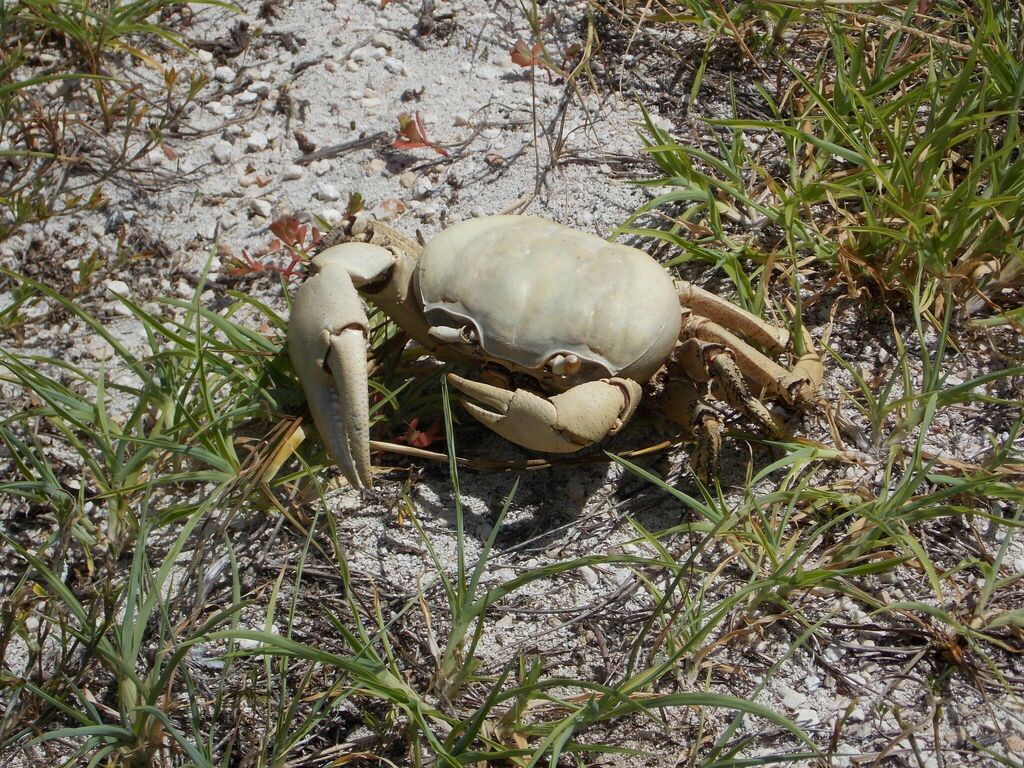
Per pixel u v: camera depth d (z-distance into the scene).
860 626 0.90
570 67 1.11
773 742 0.87
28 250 1.05
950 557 0.92
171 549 0.91
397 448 0.94
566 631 0.90
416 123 1.06
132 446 0.95
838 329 0.99
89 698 0.89
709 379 0.93
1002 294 0.99
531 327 0.91
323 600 0.92
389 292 0.94
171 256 1.05
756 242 1.02
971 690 0.88
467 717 0.88
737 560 0.91
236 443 0.94
